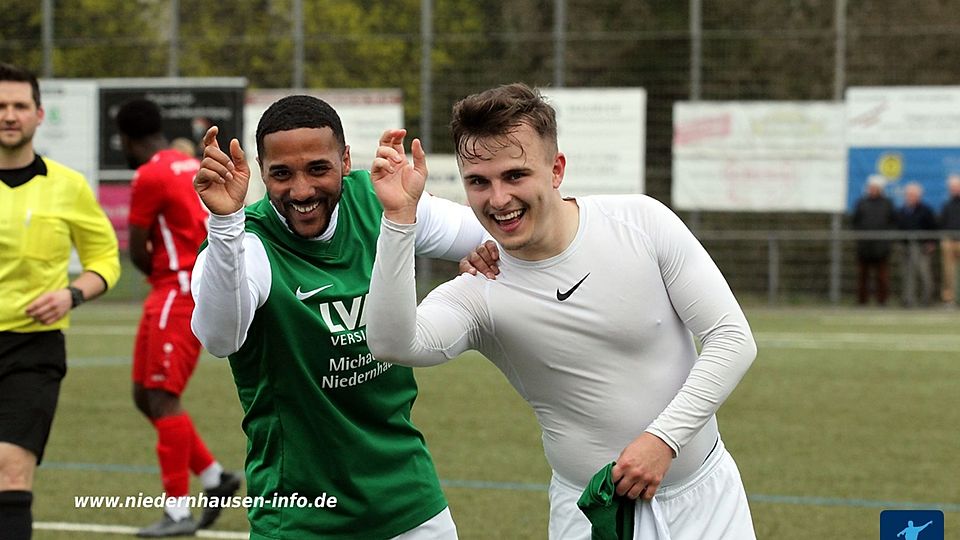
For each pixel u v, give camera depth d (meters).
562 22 53.47
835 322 46.78
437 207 10.85
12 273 13.36
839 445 23.39
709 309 9.11
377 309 8.74
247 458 10.59
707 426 9.53
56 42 56.97
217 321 9.32
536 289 9.17
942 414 26.75
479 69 54.19
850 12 52.84
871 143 50.66
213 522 17.69
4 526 12.77
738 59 52.69
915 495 19.28
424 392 30.06
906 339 41.06
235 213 9.06
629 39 53.19
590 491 8.92
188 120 53.19
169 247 17.66
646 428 9.27
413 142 8.76
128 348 39.09
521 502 18.77
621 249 9.17
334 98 53.75
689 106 51.97
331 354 10.03
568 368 9.26
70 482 20.25
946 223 50.19
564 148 52.09
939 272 51.72
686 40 52.84
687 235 9.27
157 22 57.03
